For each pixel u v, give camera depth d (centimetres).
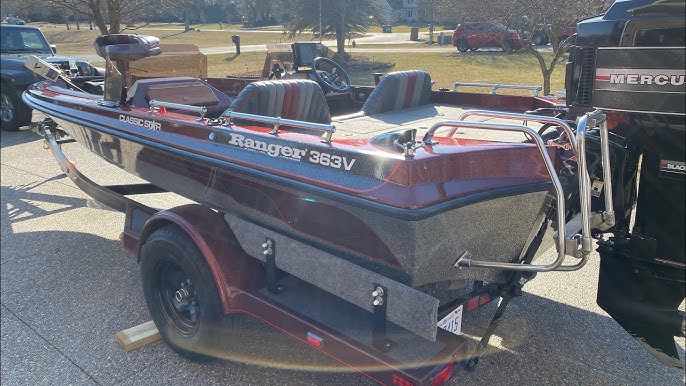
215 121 317
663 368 326
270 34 2958
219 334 309
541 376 317
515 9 919
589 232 224
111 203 418
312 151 263
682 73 226
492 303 397
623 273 267
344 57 1909
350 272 246
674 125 233
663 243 249
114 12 1112
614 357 336
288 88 349
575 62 270
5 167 770
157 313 338
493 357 334
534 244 285
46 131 539
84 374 320
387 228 235
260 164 282
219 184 318
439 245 238
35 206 607
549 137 328
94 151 433
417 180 227
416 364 238
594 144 280
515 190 251
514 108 453
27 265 458
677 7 224
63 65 690
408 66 1633
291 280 309
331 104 532
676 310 257
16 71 959
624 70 240
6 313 384
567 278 433
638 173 274
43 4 1148
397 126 366
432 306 218
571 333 361
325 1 1875
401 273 241
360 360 248
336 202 249
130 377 317
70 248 493
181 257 307
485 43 2041
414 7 6053
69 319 377
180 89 407
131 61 435
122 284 425
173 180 358
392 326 265
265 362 329
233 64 1574
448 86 1098
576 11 852
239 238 297
